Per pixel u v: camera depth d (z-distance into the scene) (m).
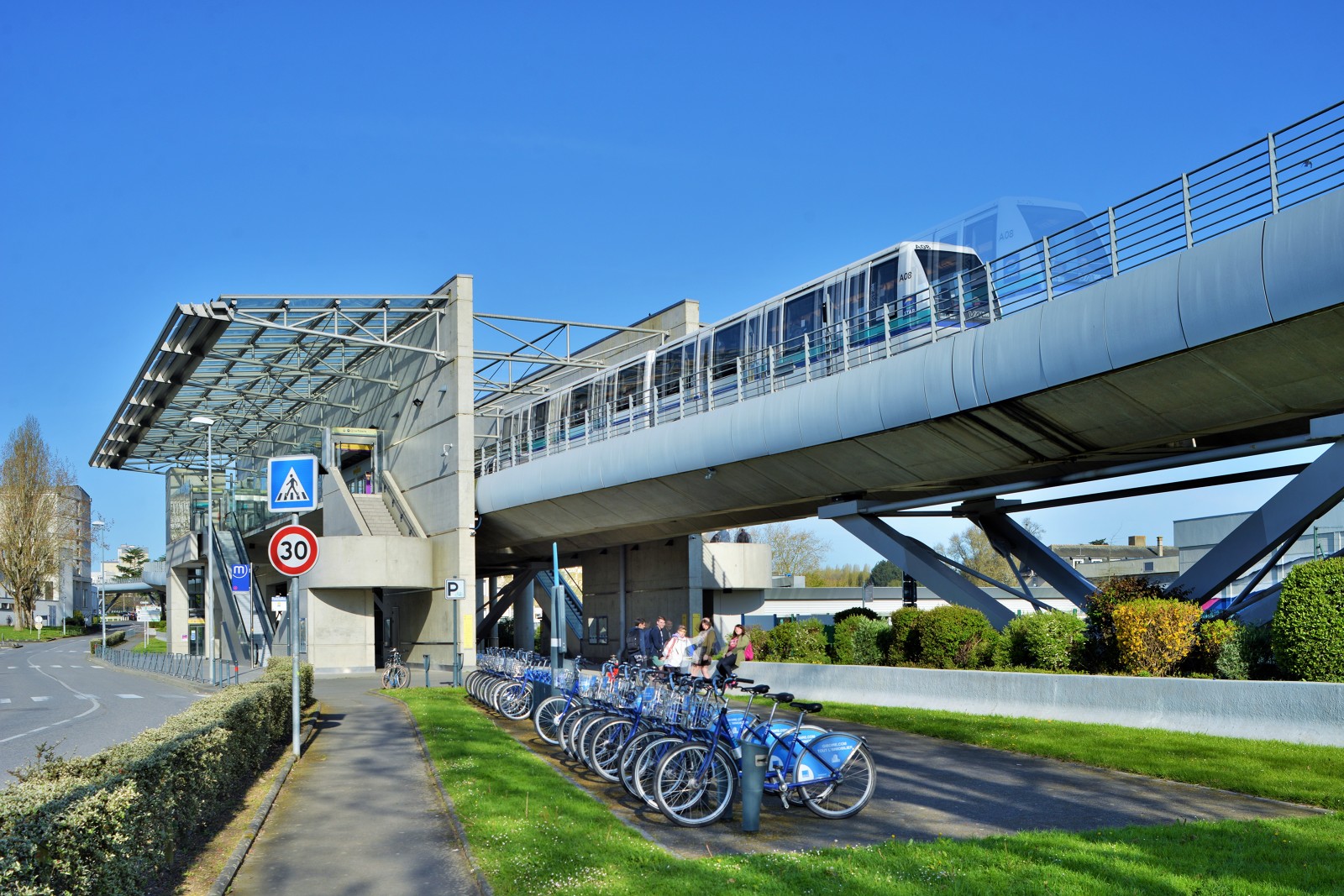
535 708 16.19
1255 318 15.28
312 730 17.92
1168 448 20.14
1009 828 9.28
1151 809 9.89
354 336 39.94
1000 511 24.14
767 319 27.16
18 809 5.45
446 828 9.79
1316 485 16.33
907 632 22.52
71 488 106.44
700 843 9.03
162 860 7.38
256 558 65.69
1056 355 18.11
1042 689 16.50
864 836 9.15
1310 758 11.64
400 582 41.66
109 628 128.50
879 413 21.95
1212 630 15.98
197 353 37.78
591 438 35.69
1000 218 22.20
